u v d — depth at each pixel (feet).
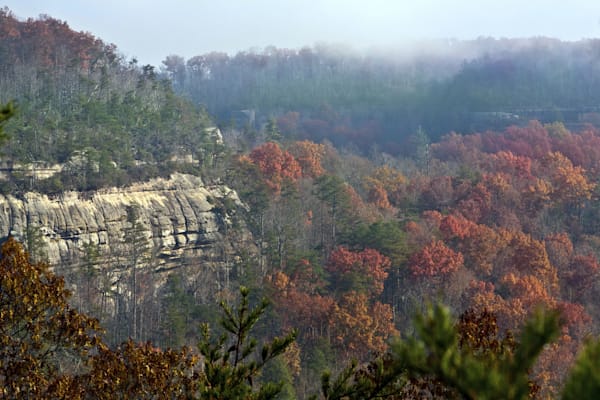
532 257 289.94
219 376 45.11
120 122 346.13
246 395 44.55
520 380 16.79
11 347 60.08
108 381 62.49
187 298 246.88
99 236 277.64
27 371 57.31
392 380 43.06
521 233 321.93
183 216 306.76
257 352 186.91
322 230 335.88
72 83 403.13
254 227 316.81
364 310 238.48
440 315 17.98
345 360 225.15
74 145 288.10
